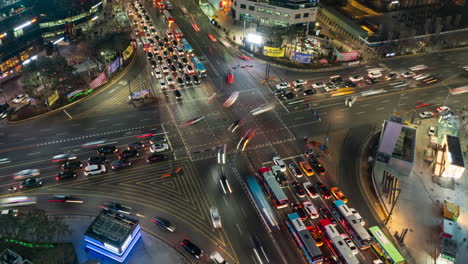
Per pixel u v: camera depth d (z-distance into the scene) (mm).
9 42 152125
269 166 115875
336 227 98625
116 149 118250
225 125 131750
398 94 152000
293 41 179750
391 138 112375
